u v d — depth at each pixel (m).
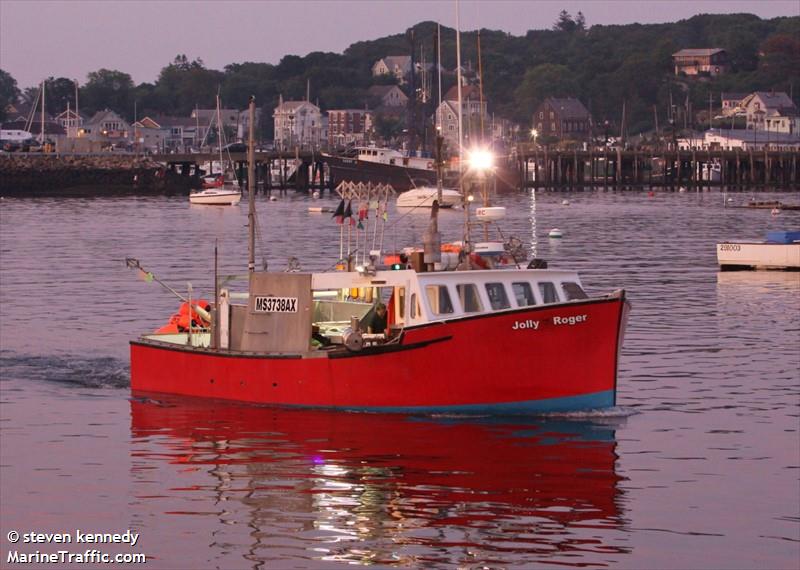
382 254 49.28
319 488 34.50
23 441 39.81
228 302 44.47
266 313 43.22
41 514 32.84
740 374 49.16
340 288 43.50
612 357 40.84
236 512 32.72
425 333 40.47
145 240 123.44
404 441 38.62
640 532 31.03
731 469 35.97
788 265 89.38
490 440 38.69
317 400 42.28
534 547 30.14
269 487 34.66
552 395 40.78
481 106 71.88
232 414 42.47
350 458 37.06
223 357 44.03
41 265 97.12
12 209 182.88
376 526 31.56
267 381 43.03
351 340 41.19
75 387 48.00
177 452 38.16
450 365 40.53
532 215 159.50
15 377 50.06
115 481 35.47
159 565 29.44
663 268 91.88
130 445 39.09
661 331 60.19
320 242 117.94
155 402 44.91
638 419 41.50
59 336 60.53
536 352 40.31
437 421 40.81
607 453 37.47
